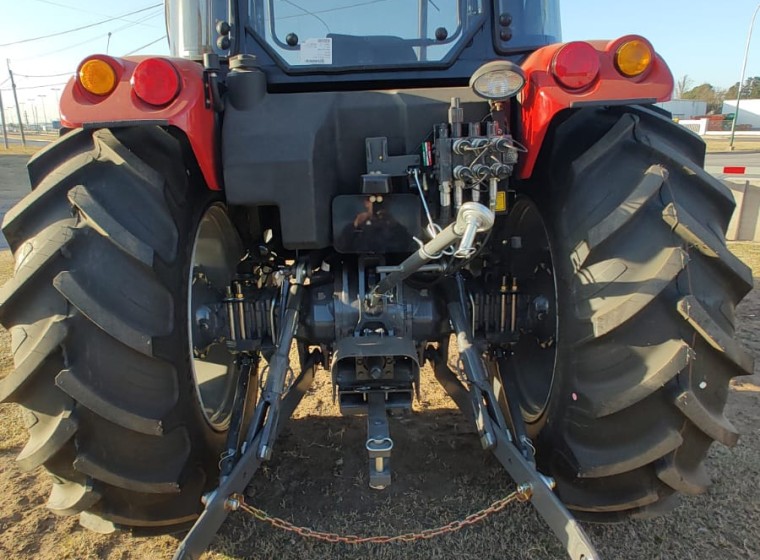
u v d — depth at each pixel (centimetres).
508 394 257
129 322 181
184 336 204
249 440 210
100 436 189
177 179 208
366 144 215
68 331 179
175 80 188
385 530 246
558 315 210
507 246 269
